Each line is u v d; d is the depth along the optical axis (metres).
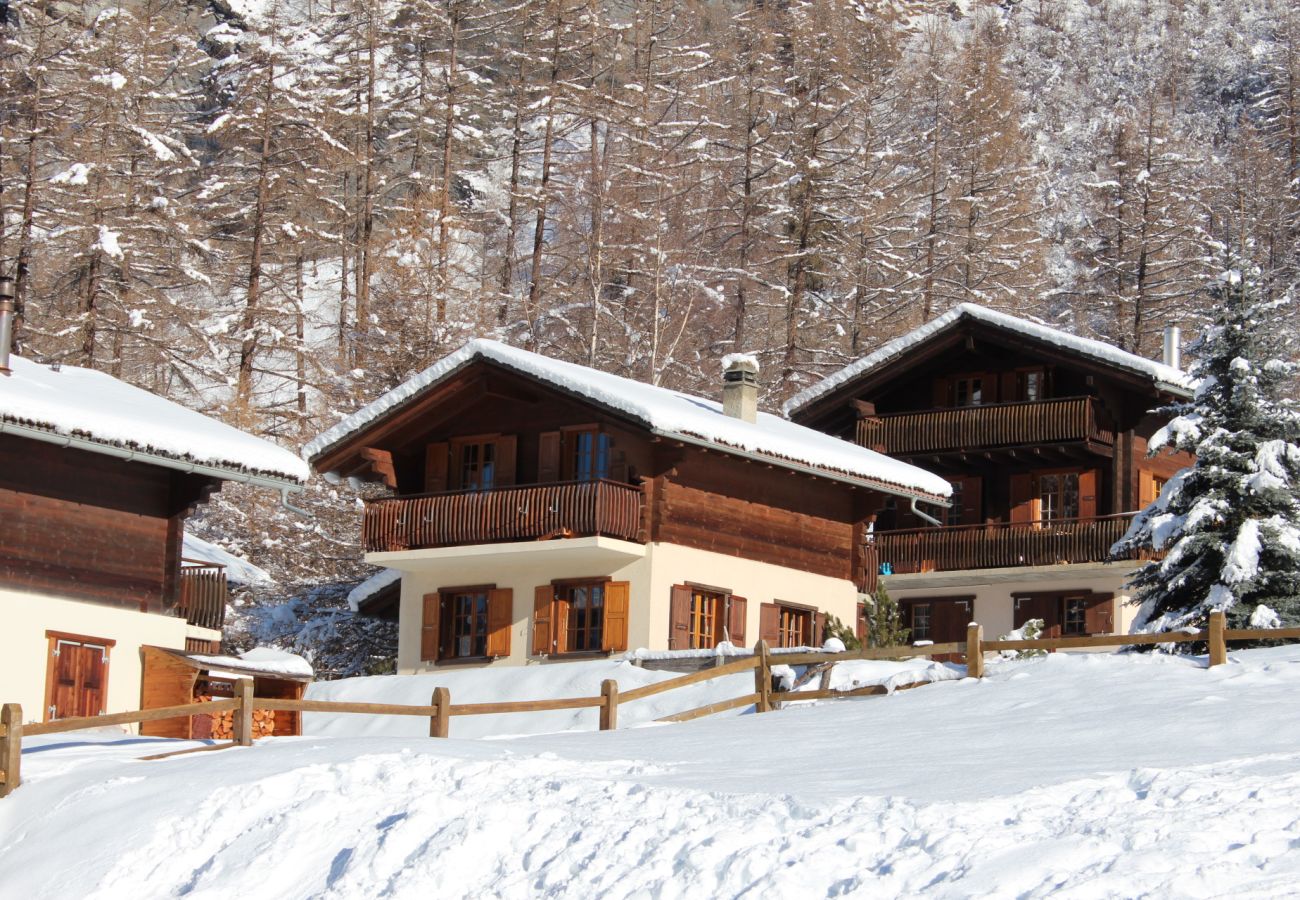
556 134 61.25
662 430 32.78
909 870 12.55
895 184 61.31
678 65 66.06
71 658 27.53
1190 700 19.47
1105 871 12.04
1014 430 41.44
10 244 48.06
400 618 36.44
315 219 60.41
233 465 28.52
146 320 48.84
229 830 16.73
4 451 27.05
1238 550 27.28
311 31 64.81
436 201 57.75
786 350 55.91
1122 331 60.94
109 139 51.22
